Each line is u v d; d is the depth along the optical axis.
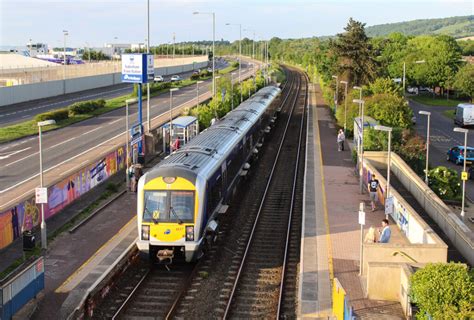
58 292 18.11
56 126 53.41
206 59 178.00
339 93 68.75
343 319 15.38
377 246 19.45
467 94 87.56
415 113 78.31
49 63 103.69
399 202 25.70
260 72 103.94
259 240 25.33
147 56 40.31
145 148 41.94
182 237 20.89
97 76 92.06
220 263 22.28
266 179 38.16
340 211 28.64
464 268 14.79
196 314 17.69
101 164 33.38
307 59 150.25
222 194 26.69
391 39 139.50
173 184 21.34
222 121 38.19
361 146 33.47
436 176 34.84
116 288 19.62
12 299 15.67
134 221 26.22
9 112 61.75
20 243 23.12
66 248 22.39
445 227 25.25
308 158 43.62
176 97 81.06
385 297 17.78
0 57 103.56
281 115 72.31
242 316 17.62
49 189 26.41
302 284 19.02
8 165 37.50
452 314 13.64
